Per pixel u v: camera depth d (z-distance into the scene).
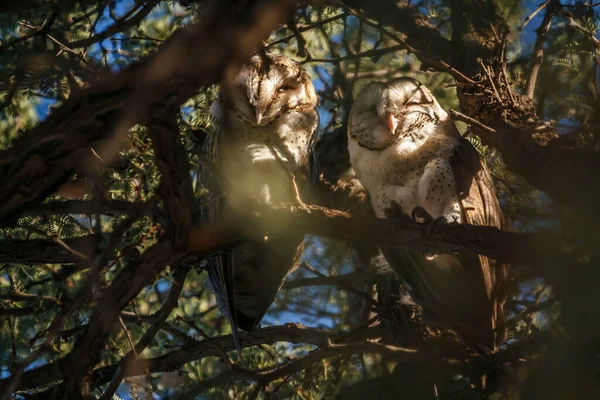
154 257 3.76
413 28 5.27
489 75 4.93
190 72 3.09
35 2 4.12
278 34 6.37
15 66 4.07
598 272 3.21
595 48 4.44
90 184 4.22
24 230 5.01
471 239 4.14
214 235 3.81
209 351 5.23
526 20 5.26
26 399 4.62
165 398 4.83
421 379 4.36
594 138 4.20
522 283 4.23
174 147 3.32
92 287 3.63
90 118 3.22
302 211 4.18
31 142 3.24
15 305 5.07
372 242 4.29
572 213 3.55
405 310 5.60
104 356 5.51
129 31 5.14
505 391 4.02
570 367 3.10
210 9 3.03
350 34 5.79
